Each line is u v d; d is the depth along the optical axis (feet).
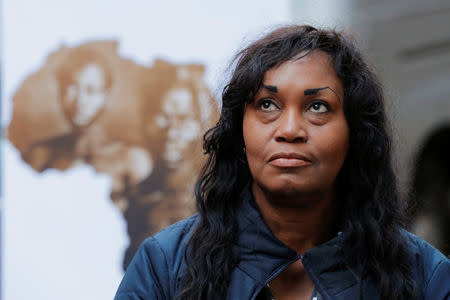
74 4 14.39
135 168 14.35
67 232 13.80
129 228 14.19
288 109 4.55
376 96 5.07
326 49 4.77
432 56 15.53
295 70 4.58
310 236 5.03
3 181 13.60
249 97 4.70
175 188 14.35
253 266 4.83
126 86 14.48
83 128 14.21
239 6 14.28
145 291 4.96
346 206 5.08
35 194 13.73
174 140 14.46
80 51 14.37
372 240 4.94
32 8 14.23
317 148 4.52
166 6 14.44
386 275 4.84
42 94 14.10
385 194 5.10
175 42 14.55
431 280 4.95
